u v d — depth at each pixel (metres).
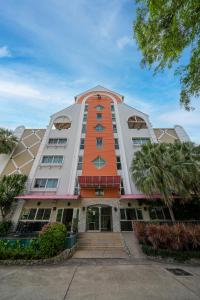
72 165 22.84
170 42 4.08
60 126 29.56
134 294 5.46
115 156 23.48
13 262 9.51
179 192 15.32
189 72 4.24
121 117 28.88
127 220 18.69
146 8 4.34
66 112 29.48
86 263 9.80
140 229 13.48
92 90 33.31
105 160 22.89
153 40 4.48
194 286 6.12
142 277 7.20
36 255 9.91
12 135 25.06
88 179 19.61
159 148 17.48
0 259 9.79
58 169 22.50
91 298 5.21
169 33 4.06
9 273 7.84
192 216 18.00
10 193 18.38
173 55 4.28
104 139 25.52
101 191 20.50
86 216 19.09
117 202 19.81
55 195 19.50
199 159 17.25
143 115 29.28
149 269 8.48
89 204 19.67
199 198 16.81
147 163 16.94
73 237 13.11
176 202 17.97
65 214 19.08
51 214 19.05
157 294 5.45
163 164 15.93
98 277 7.20
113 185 19.97
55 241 10.50
